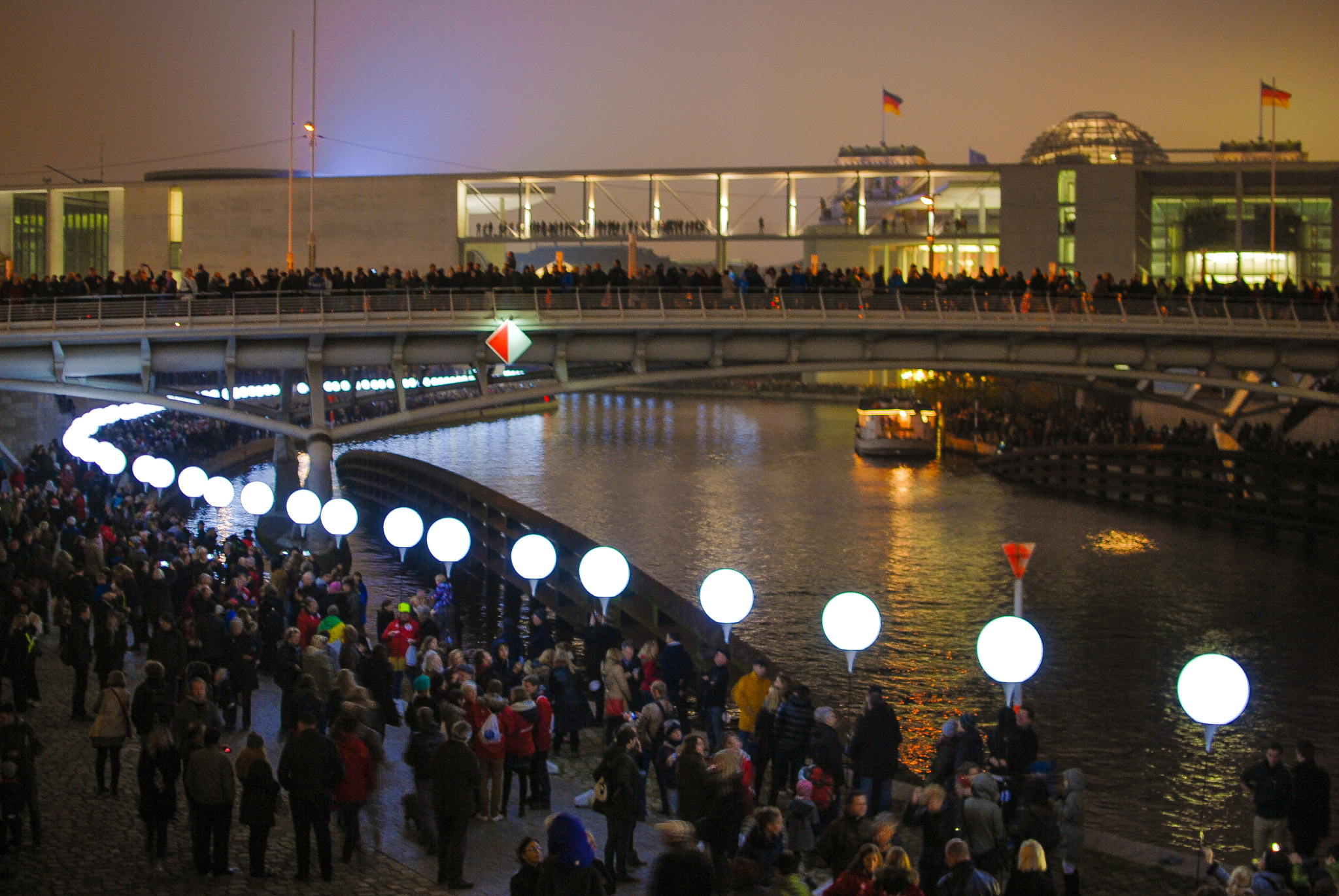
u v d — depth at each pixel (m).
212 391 68.94
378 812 15.73
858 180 75.00
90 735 15.73
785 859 9.87
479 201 80.62
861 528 50.19
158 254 78.25
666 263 74.00
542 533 33.81
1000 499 59.78
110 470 36.94
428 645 19.19
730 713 21.84
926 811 13.42
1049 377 54.94
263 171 78.94
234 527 46.91
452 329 43.62
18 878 12.90
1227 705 14.25
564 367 45.84
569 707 19.36
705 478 67.19
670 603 25.09
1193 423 71.00
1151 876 15.26
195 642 20.00
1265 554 45.38
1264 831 15.69
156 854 13.60
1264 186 79.44
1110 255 74.44
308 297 42.47
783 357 47.88
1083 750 23.86
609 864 13.39
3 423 49.97
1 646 19.83
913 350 48.66
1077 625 33.91
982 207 78.44
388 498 52.75
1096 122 119.56
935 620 34.22
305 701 15.12
